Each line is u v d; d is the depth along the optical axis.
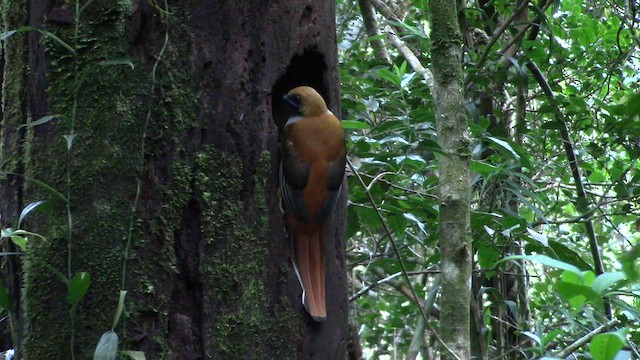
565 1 14.12
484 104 12.50
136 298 6.02
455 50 8.76
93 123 6.13
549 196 15.04
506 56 11.59
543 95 13.34
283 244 6.82
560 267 3.89
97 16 6.21
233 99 6.64
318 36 7.28
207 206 6.38
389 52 16.27
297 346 6.70
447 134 8.55
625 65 13.12
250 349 6.40
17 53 6.47
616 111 10.95
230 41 6.70
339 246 7.30
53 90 6.21
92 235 6.01
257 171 6.70
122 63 5.98
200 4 6.58
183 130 6.38
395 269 11.50
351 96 13.34
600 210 11.88
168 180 6.27
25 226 6.27
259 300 6.51
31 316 6.02
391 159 9.83
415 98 11.48
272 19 6.93
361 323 15.67
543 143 12.74
